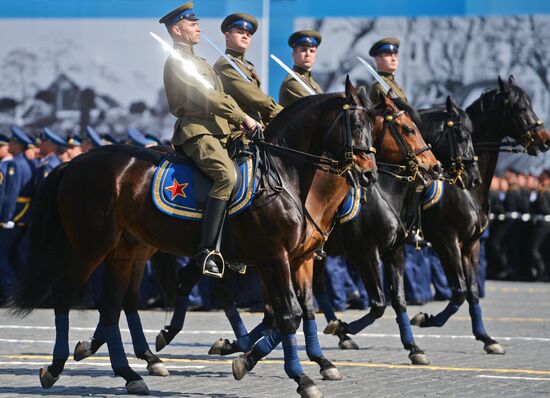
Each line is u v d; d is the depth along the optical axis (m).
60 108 32.16
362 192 14.05
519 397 11.50
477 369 13.66
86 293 12.41
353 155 11.58
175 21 12.39
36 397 11.27
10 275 21.02
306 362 14.20
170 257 15.37
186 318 19.73
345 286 21.66
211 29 28.02
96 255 11.94
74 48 32.09
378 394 11.67
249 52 26.02
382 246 14.48
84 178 12.05
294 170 11.84
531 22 31.83
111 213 11.92
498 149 16.25
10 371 12.91
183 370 13.42
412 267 22.94
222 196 11.52
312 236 11.91
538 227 31.16
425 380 12.69
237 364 12.05
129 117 31.91
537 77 31.78
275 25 26.47
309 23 31.97
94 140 21.98
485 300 24.59
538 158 32.66
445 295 24.23
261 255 11.56
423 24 32.06
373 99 15.45
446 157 15.33
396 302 14.53
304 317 12.84
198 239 11.76
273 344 12.09
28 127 32.31
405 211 15.14
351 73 31.75
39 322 18.22
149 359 13.05
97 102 32.03
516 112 16.22
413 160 13.66
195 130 11.86
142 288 21.31
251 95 12.81
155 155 12.16
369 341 16.61
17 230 21.25
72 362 13.89
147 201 11.89
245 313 20.80
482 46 31.89
